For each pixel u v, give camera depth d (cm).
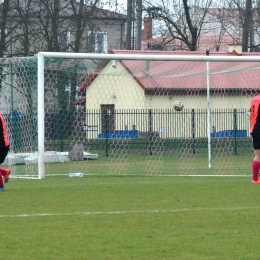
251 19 14162
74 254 2398
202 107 9356
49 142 8250
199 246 2528
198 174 5856
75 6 12769
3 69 6800
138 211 3366
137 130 8744
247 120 9200
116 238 2684
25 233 2792
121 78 8869
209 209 3419
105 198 3881
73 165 6950
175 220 3097
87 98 8575
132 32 14688
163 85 9138
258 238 2681
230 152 8569
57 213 3306
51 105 8212
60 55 5303
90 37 12481
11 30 11462
